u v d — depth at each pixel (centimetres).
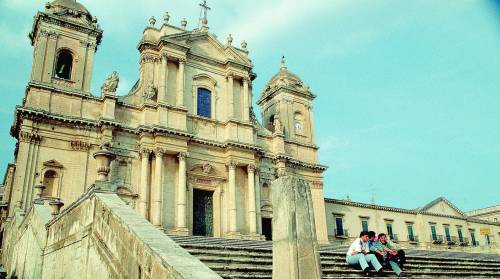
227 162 2923
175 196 2666
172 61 2945
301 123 3625
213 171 2883
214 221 2809
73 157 2433
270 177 3186
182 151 2708
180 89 2859
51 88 2464
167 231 2494
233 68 3195
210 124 2983
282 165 3209
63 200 2322
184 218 2584
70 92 2512
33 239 1414
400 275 1123
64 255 1092
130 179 2572
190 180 2781
